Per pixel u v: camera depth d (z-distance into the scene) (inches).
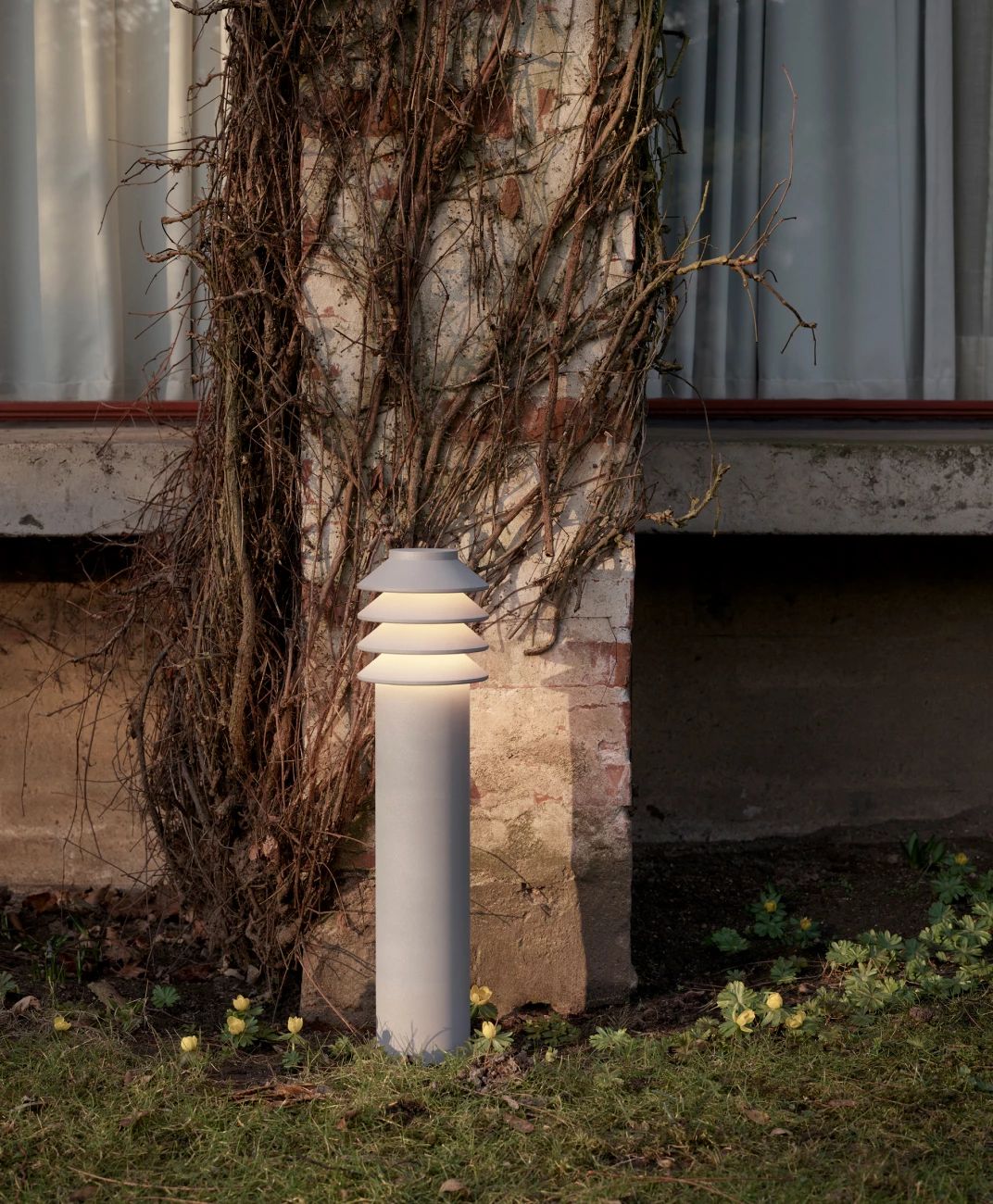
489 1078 109.1
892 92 169.9
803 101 169.3
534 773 128.0
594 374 126.2
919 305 172.9
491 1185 92.8
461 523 126.6
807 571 178.5
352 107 123.3
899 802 181.2
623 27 124.3
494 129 123.9
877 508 156.1
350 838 127.1
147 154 161.0
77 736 158.2
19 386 163.5
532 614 127.2
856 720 180.4
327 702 126.0
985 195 172.9
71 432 151.6
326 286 124.6
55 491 146.6
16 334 163.2
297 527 129.8
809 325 127.3
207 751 134.5
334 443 125.4
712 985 135.2
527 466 126.4
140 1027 124.6
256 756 131.6
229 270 127.0
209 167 132.4
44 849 166.6
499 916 128.2
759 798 180.4
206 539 134.7
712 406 168.4
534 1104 104.7
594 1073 109.9
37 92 160.7
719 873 170.4
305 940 127.6
